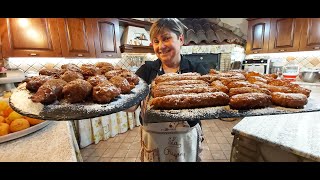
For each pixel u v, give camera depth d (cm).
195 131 92
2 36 190
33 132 69
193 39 376
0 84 170
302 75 251
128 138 253
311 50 254
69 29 237
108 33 282
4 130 62
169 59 101
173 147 86
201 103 63
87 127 229
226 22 423
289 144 63
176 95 66
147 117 56
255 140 75
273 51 300
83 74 85
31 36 206
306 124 82
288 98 63
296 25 265
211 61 379
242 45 381
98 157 203
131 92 68
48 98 55
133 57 358
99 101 56
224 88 76
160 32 93
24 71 234
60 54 231
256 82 88
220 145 225
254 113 58
